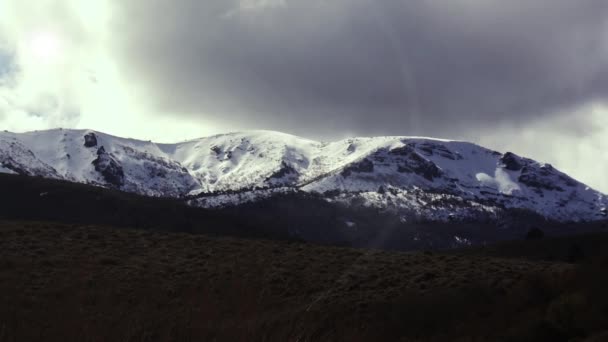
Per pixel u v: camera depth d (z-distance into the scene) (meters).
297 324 41.34
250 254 66.62
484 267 61.75
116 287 51.25
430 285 54.44
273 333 38.25
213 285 51.91
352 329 43.25
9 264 56.38
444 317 45.50
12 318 36.69
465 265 63.16
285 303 48.44
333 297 51.31
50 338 34.06
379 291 53.66
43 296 46.75
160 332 35.59
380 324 44.72
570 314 40.12
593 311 39.44
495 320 43.53
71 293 48.06
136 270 58.03
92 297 47.25
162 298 47.50
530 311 43.47
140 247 68.19
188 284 53.19
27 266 56.44
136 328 35.59
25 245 64.31
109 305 44.50
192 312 39.56
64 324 36.06
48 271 55.50
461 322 44.28
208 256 65.44
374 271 60.69
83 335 34.66
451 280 55.88
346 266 62.62
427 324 44.78
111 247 67.19
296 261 64.50
